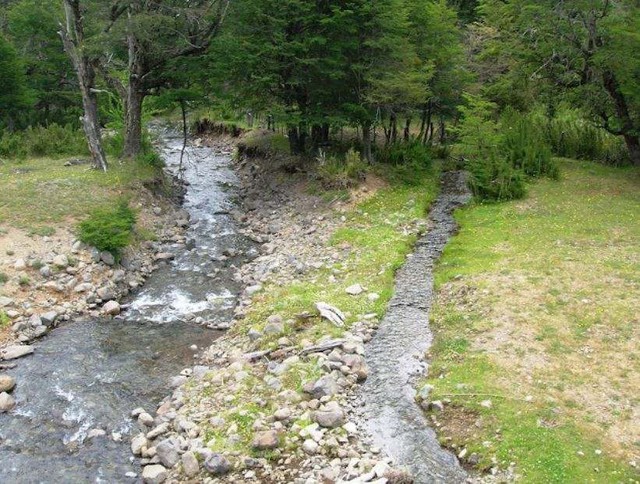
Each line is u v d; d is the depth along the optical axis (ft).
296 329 50.16
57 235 65.92
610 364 40.75
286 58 92.17
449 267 61.72
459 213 81.46
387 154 103.09
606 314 47.01
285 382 41.81
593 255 59.26
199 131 166.30
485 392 38.86
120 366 47.65
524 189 84.28
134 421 40.24
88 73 87.76
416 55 101.55
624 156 101.55
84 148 109.81
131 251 69.56
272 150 116.47
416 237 72.95
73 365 47.52
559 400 37.37
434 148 120.67
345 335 48.19
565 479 30.96
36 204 71.92
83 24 94.32
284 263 68.85
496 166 85.92
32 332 52.24
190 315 57.57
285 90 97.76
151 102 110.01
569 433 34.30
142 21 84.17
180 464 34.94
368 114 94.27
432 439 36.11
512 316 48.06
